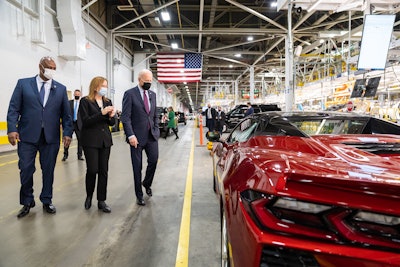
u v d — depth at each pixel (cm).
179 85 4609
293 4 762
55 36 1080
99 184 338
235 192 128
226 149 269
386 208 94
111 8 1661
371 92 644
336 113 269
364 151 150
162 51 2214
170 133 1598
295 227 99
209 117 1431
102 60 1608
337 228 96
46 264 218
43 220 308
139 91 364
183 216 322
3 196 392
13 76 849
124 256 232
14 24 853
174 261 224
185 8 1560
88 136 328
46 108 314
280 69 2502
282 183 104
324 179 98
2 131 823
